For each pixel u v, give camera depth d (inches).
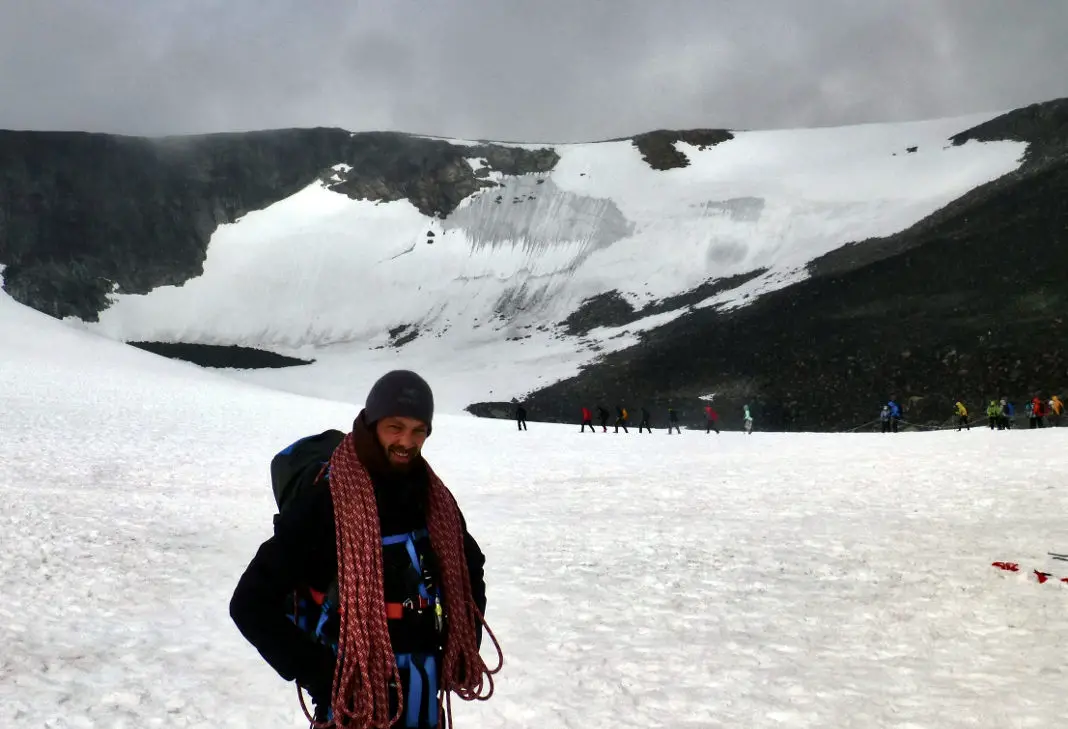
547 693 290.2
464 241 6309.1
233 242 6314.0
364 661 128.2
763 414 3417.8
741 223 5925.2
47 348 2564.0
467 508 768.9
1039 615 380.8
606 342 4793.3
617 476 1018.7
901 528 619.8
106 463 1026.1
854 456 1158.3
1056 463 960.9
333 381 4803.2
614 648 343.3
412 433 134.9
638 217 6309.1
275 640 128.5
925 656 328.5
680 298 5275.6
